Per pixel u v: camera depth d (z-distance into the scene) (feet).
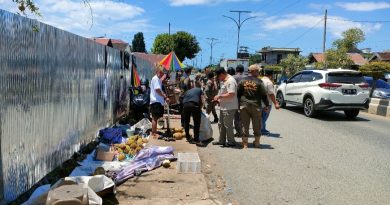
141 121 35.37
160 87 31.99
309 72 52.54
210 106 42.52
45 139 19.52
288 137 35.40
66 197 13.62
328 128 41.52
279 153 28.55
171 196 18.34
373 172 23.98
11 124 15.64
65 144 22.88
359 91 47.75
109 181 17.39
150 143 29.58
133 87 42.91
